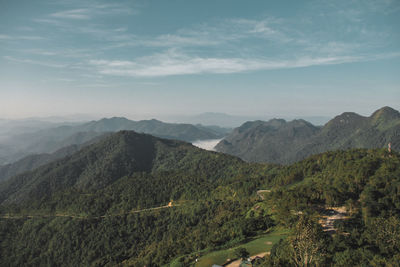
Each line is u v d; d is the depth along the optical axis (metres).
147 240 162.38
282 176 167.75
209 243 102.06
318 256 55.75
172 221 169.88
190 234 129.00
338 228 76.38
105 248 162.12
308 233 58.44
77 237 173.00
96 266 145.75
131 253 152.38
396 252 57.06
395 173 101.75
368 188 95.44
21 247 182.12
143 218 178.25
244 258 75.38
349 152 153.38
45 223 198.25
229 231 104.19
